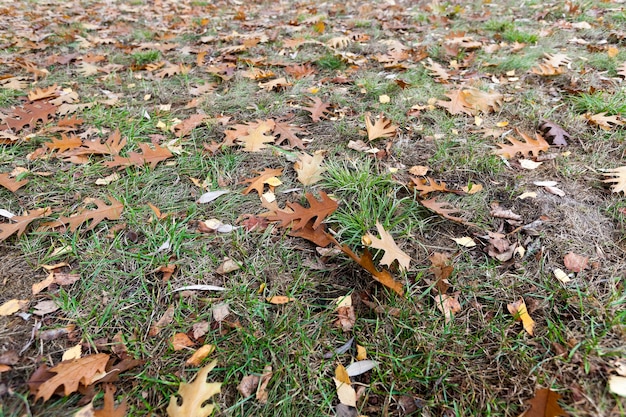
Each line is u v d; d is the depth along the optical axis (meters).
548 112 1.12
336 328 0.65
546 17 1.88
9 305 0.67
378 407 0.57
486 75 1.38
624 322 0.62
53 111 1.20
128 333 0.65
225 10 2.40
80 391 0.57
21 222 0.81
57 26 2.12
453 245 0.78
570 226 0.78
